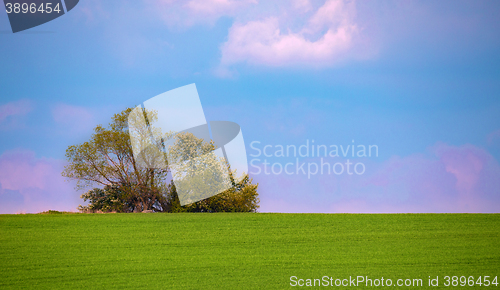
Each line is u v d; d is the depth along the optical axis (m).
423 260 15.27
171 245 17.41
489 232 19.31
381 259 15.43
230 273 13.91
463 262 15.02
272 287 12.62
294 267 14.56
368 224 21.25
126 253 16.20
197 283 12.96
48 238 18.22
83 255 15.84
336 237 18.77
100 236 18.69
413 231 19.67
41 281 13.09
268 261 15.27
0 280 13.15
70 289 12.43
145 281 13.12
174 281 13.12
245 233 19.55
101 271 14.05
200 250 16.73
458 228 20.12
